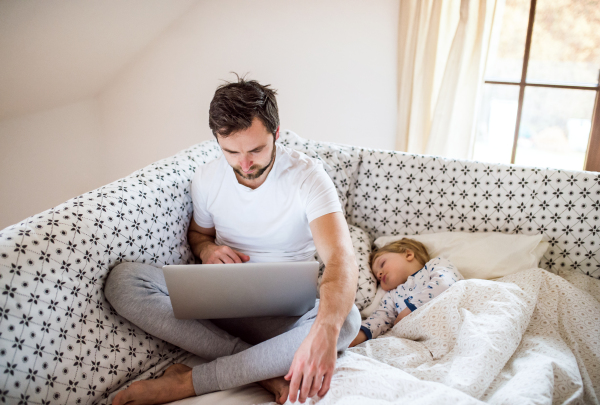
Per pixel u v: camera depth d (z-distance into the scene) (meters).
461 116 1.96
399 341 1.10
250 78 2.21
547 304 1.19
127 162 2.42
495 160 2.25
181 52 2.19
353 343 1.16
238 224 1.16
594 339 1.10
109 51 1.85
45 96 1.77
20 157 1.79
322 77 2.16
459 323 1.07
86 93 2.14
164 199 1.16
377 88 2.14
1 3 1.07
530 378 0.88
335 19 2.05
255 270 0.89
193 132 2.34
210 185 1.16
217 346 0.97
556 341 1.07
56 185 2.04
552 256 1.45
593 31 1.94
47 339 0.80
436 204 1.52
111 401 0.89
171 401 0.88
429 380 0.94
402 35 1.97
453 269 1.30
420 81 1.97
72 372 0.83
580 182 1.41
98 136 2.35
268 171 1.08
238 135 0.94
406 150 2.10
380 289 1.39
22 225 0.86
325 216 1.03
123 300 0.94
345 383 0.84
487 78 2.12
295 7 2.06
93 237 0.94
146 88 2.27
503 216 1.48
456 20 1.87
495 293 1.13
